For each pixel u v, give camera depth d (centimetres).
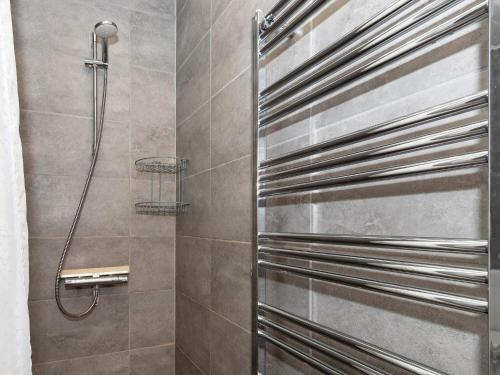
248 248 118
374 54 74
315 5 86
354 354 77
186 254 174
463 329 56
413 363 59
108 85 179
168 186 189
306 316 92
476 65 55
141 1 188
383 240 64
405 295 60
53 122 168
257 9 115
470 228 56
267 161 101
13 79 109
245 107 121
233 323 127
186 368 172
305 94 94
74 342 169
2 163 104
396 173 63
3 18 107
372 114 73
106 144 178
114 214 178
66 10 172
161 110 189
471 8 52
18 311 107
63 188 169
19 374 105
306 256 84
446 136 55
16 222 108
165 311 188
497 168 46
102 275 168
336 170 83
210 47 149
